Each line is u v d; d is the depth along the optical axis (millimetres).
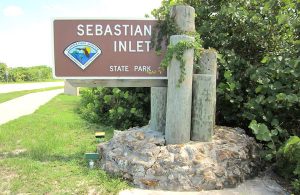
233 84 5730
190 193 4230
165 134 5055
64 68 5289
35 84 38719
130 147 4863
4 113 10648
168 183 4348
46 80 54594
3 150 5871
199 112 4992
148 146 4758
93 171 4746
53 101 15078
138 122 8164
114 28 5254
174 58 4840
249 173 4809
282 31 6211
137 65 5289
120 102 8359
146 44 5266
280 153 4566
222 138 5137
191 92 4965
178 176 4371
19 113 10695
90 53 5273
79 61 5281
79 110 11336
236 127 6098
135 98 8070
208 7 7109
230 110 6223
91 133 7441
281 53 5984
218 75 6238
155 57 5273
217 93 6070
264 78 5258
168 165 4445
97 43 5273
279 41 6387
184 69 4828
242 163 4766
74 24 5250
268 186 4547
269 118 5172
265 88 5230
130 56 5285
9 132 7230
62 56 5277
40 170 4785
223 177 4457
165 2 6734
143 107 8164
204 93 4965
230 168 4598
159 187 4340
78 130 7715
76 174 4668
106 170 4773
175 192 4258
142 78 5297
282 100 4996
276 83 5117
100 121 8805
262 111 5254
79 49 5273
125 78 5301
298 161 4211
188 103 4918
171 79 4895
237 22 6504
